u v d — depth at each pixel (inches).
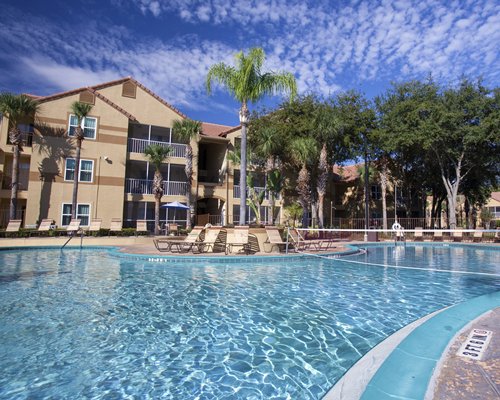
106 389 127.0
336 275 381.7
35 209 839.7
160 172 956.6
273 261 484.1
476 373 105.7
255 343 174.2
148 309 236.7
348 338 180.9
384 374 106.2
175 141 1056.2
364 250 667.4
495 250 780.0
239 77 577.3
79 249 674.8
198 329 196.1
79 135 840.3
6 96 784.3
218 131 1180.5
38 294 278.2
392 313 228.8
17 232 704.4
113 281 335.3
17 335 183.3
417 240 1001.5
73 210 824.9
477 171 1169.4
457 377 103.0
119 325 202.1
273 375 138.3
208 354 160.1
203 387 128.4
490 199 2096.5
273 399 119.0
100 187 907.4
